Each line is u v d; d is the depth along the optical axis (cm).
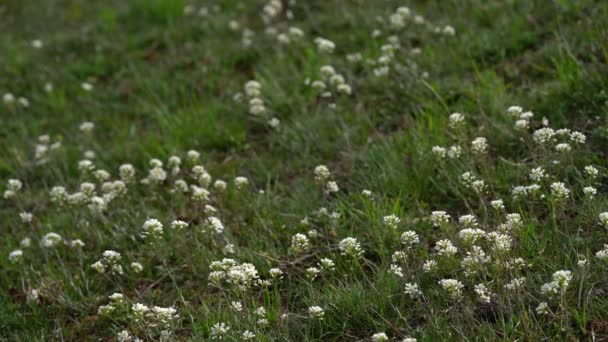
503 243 106
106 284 119
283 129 134
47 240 120
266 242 118
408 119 130
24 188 136
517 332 105
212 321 110
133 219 124
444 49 138
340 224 119
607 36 128
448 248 108
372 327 108
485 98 129
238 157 133
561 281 103
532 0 139
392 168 122
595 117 122
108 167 135
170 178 130
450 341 104
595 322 105
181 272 118
